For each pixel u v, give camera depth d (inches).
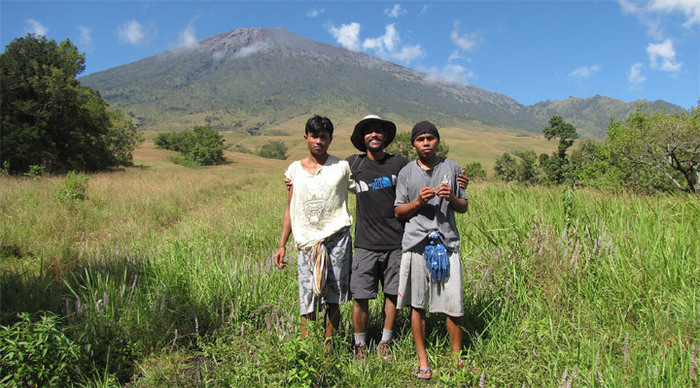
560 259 164.7
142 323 143.0
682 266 155.3
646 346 119.0
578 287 151.1
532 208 252.1
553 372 113.6
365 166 142.6
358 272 138.5
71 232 324.8
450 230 130.3
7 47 1348.4
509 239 189.8
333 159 142.8
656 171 650.2
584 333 130.7
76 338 126.3
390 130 143.7
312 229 136.8
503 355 121.6
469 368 117.8
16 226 324.2
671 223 202.7
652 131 623.5
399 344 139.7
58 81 1336.1
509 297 151.9
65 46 1529.3
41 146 1327.5
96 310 140.6
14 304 152.3
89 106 1619.1
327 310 141.6
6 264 238.4
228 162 3843.5
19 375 109.4
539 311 146.0
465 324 145.2
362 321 138.6
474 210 304.8
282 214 407.5
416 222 130.6
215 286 173.9
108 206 479.5
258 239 279.0
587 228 179.8
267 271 191.5
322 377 111.7
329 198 136.9
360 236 140.8
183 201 589.9
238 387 110.2
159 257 212.2
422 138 131.2
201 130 3730.3
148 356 135.8
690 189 584.7
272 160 4468.5
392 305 139.9
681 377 103.8
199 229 324.5
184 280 177.9
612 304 144.0
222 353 132.8
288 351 110.5
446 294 126.8
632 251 169.0
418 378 121.6
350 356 131.0
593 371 105.4
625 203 251.9
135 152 3592.5
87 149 1552.7
